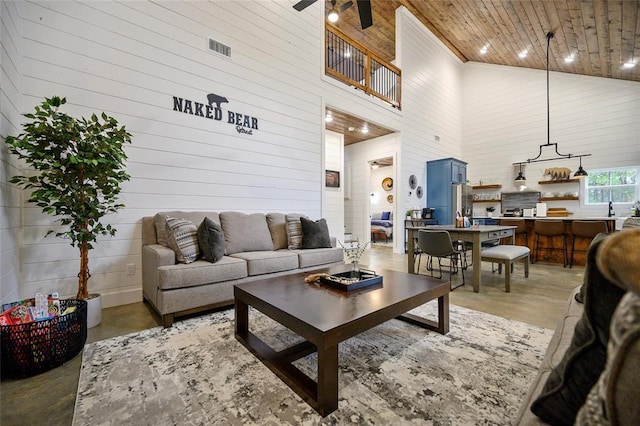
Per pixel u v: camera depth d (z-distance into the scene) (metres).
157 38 3.03
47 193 2.00
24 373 1.55
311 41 4.60
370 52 5.70
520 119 7.34
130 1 2.88
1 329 1.54
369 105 5.67
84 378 1.54
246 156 3.75
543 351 1.82
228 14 3.59
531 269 4.53
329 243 3.78
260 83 3.91
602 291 0.58
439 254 3.37
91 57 2.65
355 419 1.24
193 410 1.29
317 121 4.66
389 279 2.19
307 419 1.24
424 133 7.09
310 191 4.53
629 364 0.44
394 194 6.53
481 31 6.04
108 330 2.18
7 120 2.02
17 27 2.24
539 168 7.04
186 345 1.92
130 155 2.86
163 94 3.06
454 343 1.94
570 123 6.61
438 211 7.00
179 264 2.43
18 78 2.27
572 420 0.61
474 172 8.12
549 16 4.40
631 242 0.43
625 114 5.97
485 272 4.30
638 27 3.82
